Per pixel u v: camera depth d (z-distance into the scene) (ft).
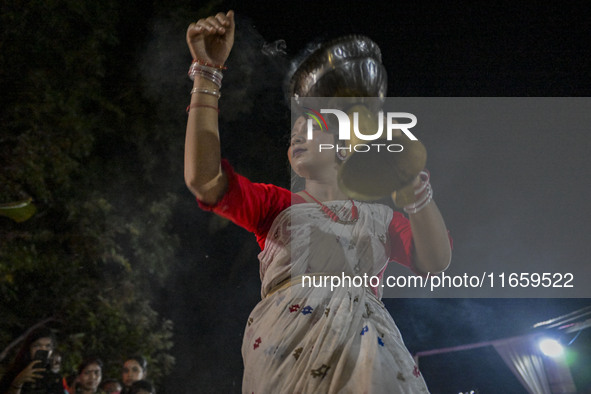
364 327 6.25
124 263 40.14
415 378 6.24
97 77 43.29
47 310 37.11
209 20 6.91
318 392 5.85
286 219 6.86
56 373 18.71
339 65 7.24
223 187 6.74
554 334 49.83
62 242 40.04
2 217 35.68
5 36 37.11
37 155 35.86
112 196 44.98
